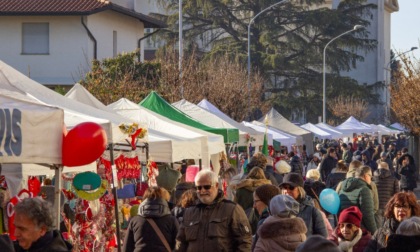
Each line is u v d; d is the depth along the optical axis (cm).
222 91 4975
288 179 1198
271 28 7356
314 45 7481
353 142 6050
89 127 979
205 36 7338
